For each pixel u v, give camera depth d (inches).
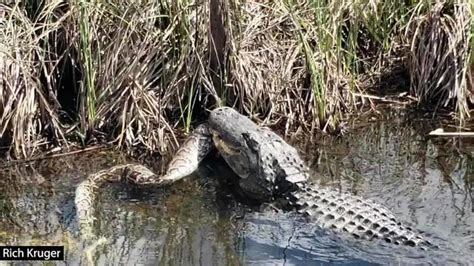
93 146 241.1
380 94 270.5
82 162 233.9
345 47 272.5
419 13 277.0
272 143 225.5
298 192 218.1
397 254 191.9
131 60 246.4
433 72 266.2
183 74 252.4
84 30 241.6
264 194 219.8
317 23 258.2
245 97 251.8
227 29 246.2
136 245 198.4
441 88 264.5
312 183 224.7
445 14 269.6
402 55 281.1
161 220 209.6
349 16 271.6
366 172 230.5
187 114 253.0
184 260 192.4
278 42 264.5
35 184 223.3
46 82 251.9
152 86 251.3
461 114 255.8
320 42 257.1
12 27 247.6
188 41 249.1
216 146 235.9
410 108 264.2
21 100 237.3
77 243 198.5
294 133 248.8
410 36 276.8
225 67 249.8
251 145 225.1
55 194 218.8
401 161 236.2
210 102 255.1
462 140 247.6
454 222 204.2
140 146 241.4
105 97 245.9
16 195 218.5
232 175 233.0
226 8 244.1
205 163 239.3
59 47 257.4
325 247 197.5
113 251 195.6
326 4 269.9
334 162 235.9
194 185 227.3
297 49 259.1
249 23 260.2
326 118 252.2
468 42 261.4
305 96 256.1
